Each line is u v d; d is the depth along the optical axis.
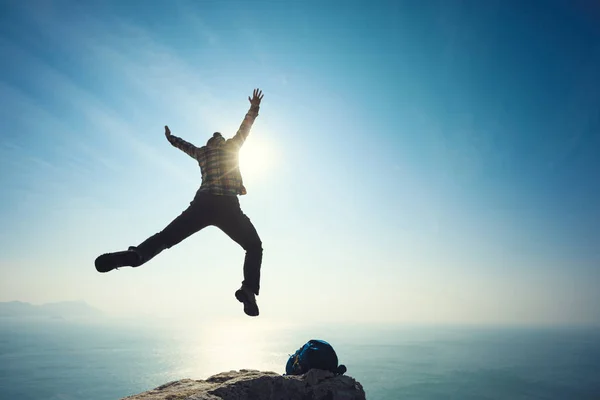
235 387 4.87
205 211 3.13
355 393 5.43
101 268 2.55
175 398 4.66
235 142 3.51
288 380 5.23
